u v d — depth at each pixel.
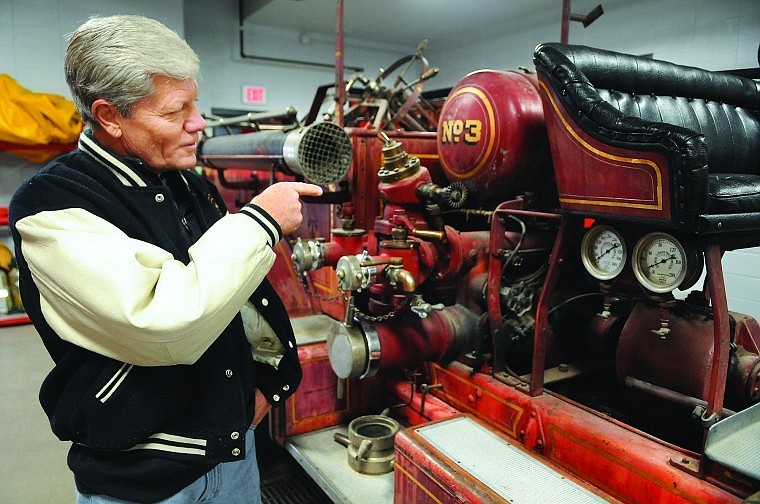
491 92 1.97
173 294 0.82
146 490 1.00
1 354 4.00
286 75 7.64
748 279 3.80
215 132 4.82
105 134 0.97
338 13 2.55
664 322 1.55
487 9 5.98
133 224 0.93
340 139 2.11
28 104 4.68
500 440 1.64
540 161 1.98
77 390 0.95
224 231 0.87
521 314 1.98
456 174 2.13
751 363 1.56
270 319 1.21
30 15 5.14
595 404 2.08
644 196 1.38
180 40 0.95
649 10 4.80
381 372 2.52
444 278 2.07
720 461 1.27
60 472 2.53
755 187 1.49
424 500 1.55
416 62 8.54
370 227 2.43
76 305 0.83
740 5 4.12
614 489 1.51
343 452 2.21
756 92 2.36
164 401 0.96
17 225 0.86
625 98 1.89
